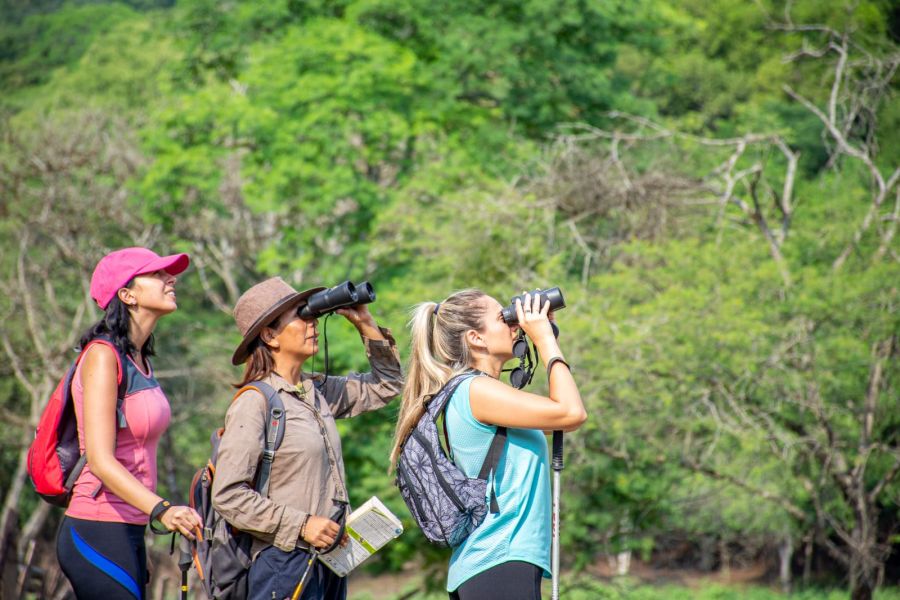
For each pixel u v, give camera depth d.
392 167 54.59
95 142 62.41
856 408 34.00
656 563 78.19
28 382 58.66
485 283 38.25
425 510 9.09
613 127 56.88
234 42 58.59
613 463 35.28
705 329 31.19
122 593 10.00
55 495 10.11
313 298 10.02
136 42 99.12
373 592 70.75
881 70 38.91
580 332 32.38
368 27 55.44
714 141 38.22
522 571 8.95
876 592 56.03
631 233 37.03
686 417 33.34
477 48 53.88
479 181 44.69
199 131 54.72
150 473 10.27
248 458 9.31
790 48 83.62
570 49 57.44
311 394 10.05
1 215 59.28
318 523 9.35
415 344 9.82
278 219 57.59
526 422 8.93
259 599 9.39
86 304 60.44
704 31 90.31
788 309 32.69
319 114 48.34
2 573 28.25
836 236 36.19
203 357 63.25
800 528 37.06
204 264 64.19
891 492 34.94
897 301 32.66
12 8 131.12
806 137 67.62
